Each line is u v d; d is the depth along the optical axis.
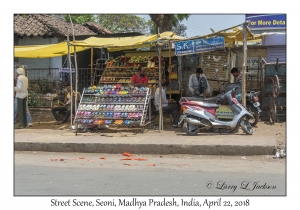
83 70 16.98
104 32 22.72
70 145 9.34
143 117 10.64
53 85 18.08
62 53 14.16
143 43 11.29
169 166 7.70
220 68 14.43
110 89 11.05
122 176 6.90
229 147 8.60
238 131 10.54
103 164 7.97
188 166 7.68
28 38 19.06
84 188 6.16
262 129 11.12
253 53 14.84
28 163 8.10
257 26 15.16
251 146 8.52
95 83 14.86
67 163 8.09
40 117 15.12
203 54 14.59
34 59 19.19
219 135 10.02
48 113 16.19
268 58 14.68
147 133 10.67
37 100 17.30
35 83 18.52
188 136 9.95
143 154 8.96
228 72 14.34
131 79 12.58
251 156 8.50
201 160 8.26
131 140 9.48
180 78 14.62
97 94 10.95
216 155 8.66
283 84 12.34
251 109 11.48
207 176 6.86
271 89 12.48
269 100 12.52
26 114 12.48
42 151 9.46
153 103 12.62
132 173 7.12
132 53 15.42
